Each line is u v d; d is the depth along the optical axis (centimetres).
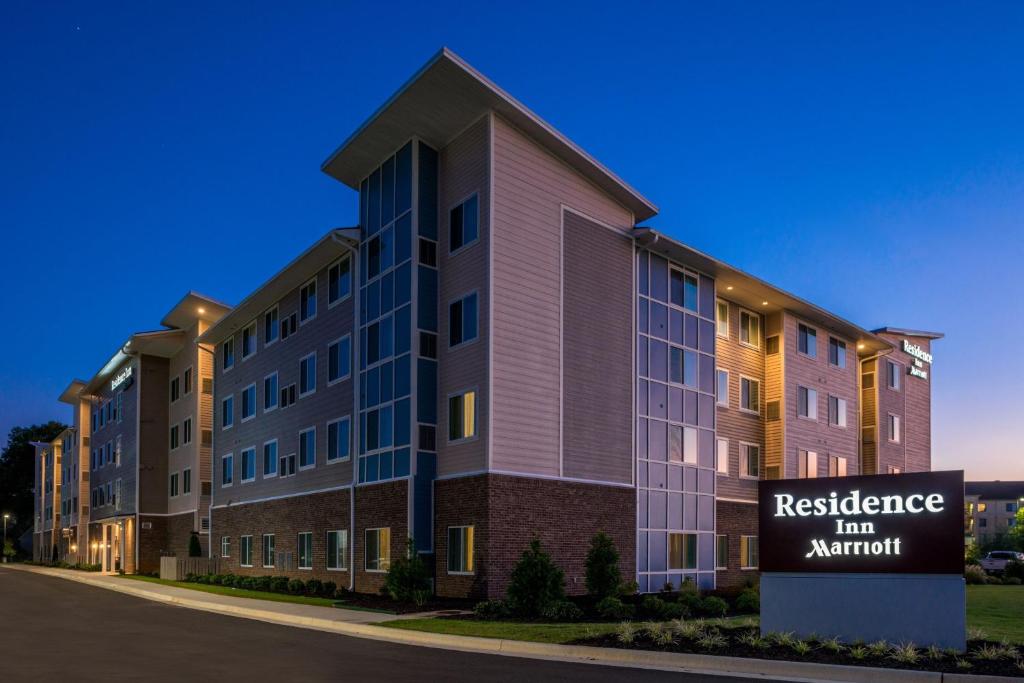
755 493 3481
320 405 3173
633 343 2786
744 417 3506
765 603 1444
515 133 2516
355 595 2603
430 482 2498
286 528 3322
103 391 6125
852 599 1375
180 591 3027
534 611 1966
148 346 4969
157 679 1140
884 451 4269
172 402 5053
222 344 4284
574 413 2547
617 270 2773
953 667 1151
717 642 1338
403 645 1523
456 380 2478
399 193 2709
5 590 3275
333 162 2838
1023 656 1198
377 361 2738
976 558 5378
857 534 1388
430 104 2473
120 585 3597
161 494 4988
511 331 2408
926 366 4797
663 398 2912
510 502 2316
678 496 2916
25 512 11231
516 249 2459
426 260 2602
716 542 3192
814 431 3753
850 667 1149
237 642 1570
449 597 2367
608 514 2591
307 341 3344
